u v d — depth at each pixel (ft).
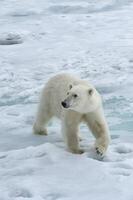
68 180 28.60
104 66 60.13
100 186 27.32
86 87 32.14
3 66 63.87
